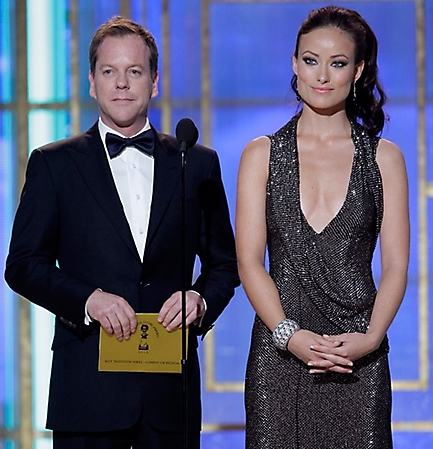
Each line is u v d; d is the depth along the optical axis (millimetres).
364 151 11031
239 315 18438
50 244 11188
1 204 18484
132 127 11414
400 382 18406
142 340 10727
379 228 11070
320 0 18359
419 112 18344
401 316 18422
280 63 18438
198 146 11828
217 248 11758
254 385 10961
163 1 18375
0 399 18547
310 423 10883
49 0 18453
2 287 18531
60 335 11195
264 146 11141
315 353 10359
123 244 11062
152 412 10977
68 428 10914
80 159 11289
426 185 18359
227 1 18391
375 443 10750
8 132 18516
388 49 18375
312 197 10914
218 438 18406
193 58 18453
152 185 11344
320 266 10812
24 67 18453
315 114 11094
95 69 11250
